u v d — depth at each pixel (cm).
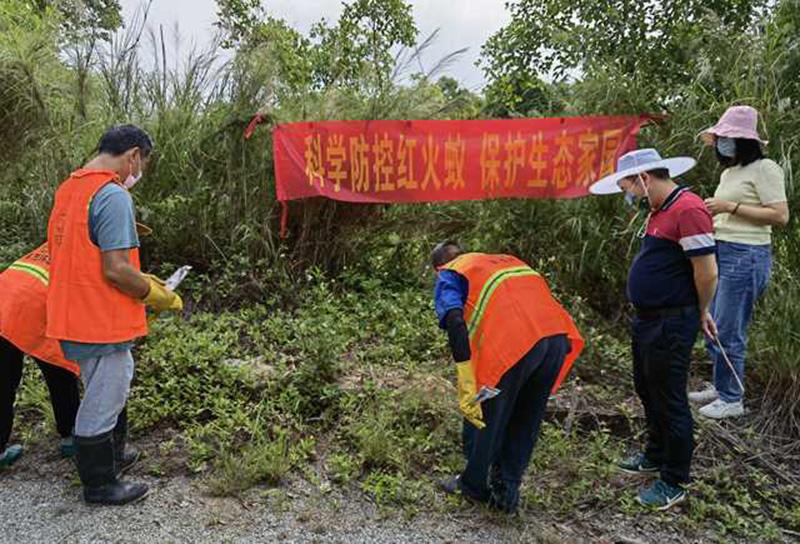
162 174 514
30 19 545
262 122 516
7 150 505
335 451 331
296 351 429
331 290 534
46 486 297
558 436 344
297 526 272
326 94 557
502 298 266
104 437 276
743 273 347
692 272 279
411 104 554
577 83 559
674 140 501
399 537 268
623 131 518
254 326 456
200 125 526
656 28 678
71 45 523
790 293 398
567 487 310
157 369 389
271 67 541
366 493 298
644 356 291
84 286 260
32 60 497
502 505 280
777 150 433
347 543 262
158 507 282
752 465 334
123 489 283
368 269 570
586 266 507
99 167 269
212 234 527
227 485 295
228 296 498
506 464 281
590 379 415
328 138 507
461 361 261
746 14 659
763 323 397
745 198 345
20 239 535
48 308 264
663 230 280
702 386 413
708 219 273
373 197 518
